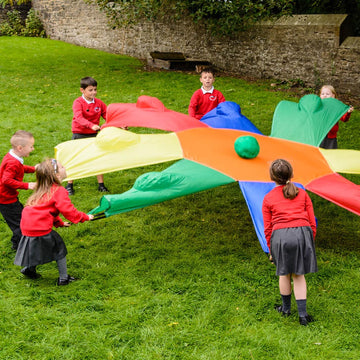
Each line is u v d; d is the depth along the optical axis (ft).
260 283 13.78
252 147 14.76
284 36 41.50
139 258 15.20
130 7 52.06
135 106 18.57
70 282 13.64
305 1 44.14
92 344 10.93
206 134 16.60
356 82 36.94
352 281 13.97
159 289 13.42
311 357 10.61
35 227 12.66
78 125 19.74
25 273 13.69
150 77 45.19
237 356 10.62
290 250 11.34
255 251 15.87
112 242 16.33
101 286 13.46
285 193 11.64
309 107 18.37
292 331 11.52
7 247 15.67
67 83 42.91
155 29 55.47
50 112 33.65
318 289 13.55
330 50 38.17
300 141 17.16
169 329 11.55
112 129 15.15
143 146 15.02
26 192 20.39
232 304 12.68
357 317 12.16
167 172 13.66
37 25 74.28
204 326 11.70
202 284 13.65
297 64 41.01
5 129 29.12
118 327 11.63
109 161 14.25
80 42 67.72
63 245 13.35
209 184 13.65
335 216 18.97
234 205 19.79
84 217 12.94
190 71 48.62
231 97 37.19
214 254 15.60
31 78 44.88
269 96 37.42
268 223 11.85
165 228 17.53
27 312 12.12
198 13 45.80
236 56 46.73
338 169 15.49
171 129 16.87
